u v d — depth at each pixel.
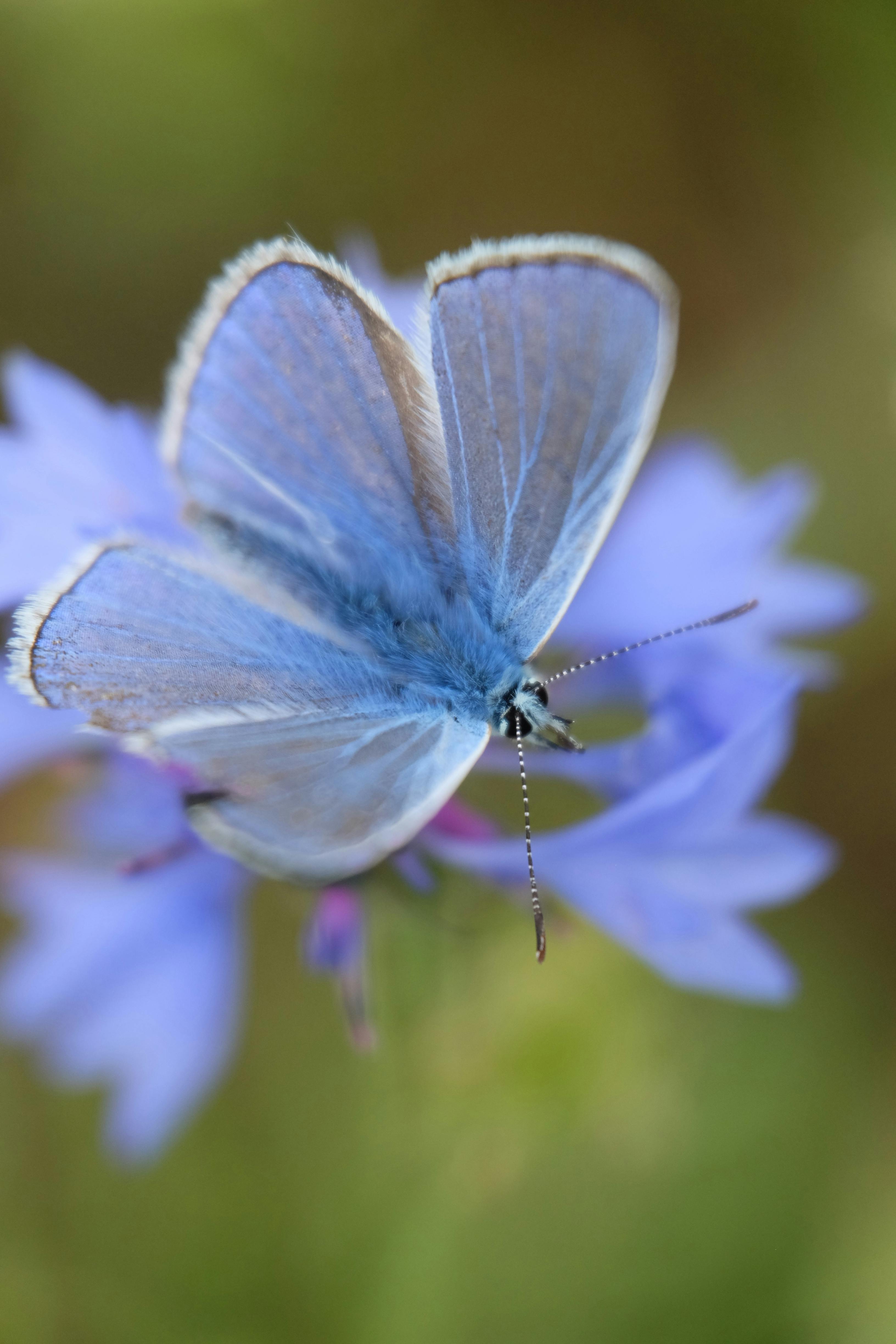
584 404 0.19
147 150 0.24
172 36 0.24
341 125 0.24
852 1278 0.22
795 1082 0.22
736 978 0.19
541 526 0.19
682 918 0.19
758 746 0.19
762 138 0.24
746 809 0.19
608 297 0.19
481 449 0.19
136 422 0.20
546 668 0.20
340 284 0.19
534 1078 0.21
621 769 0.19
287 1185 0.22
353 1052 0.22
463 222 0.24
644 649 0.20
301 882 0.18
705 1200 0.22
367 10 0.24
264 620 0.19
